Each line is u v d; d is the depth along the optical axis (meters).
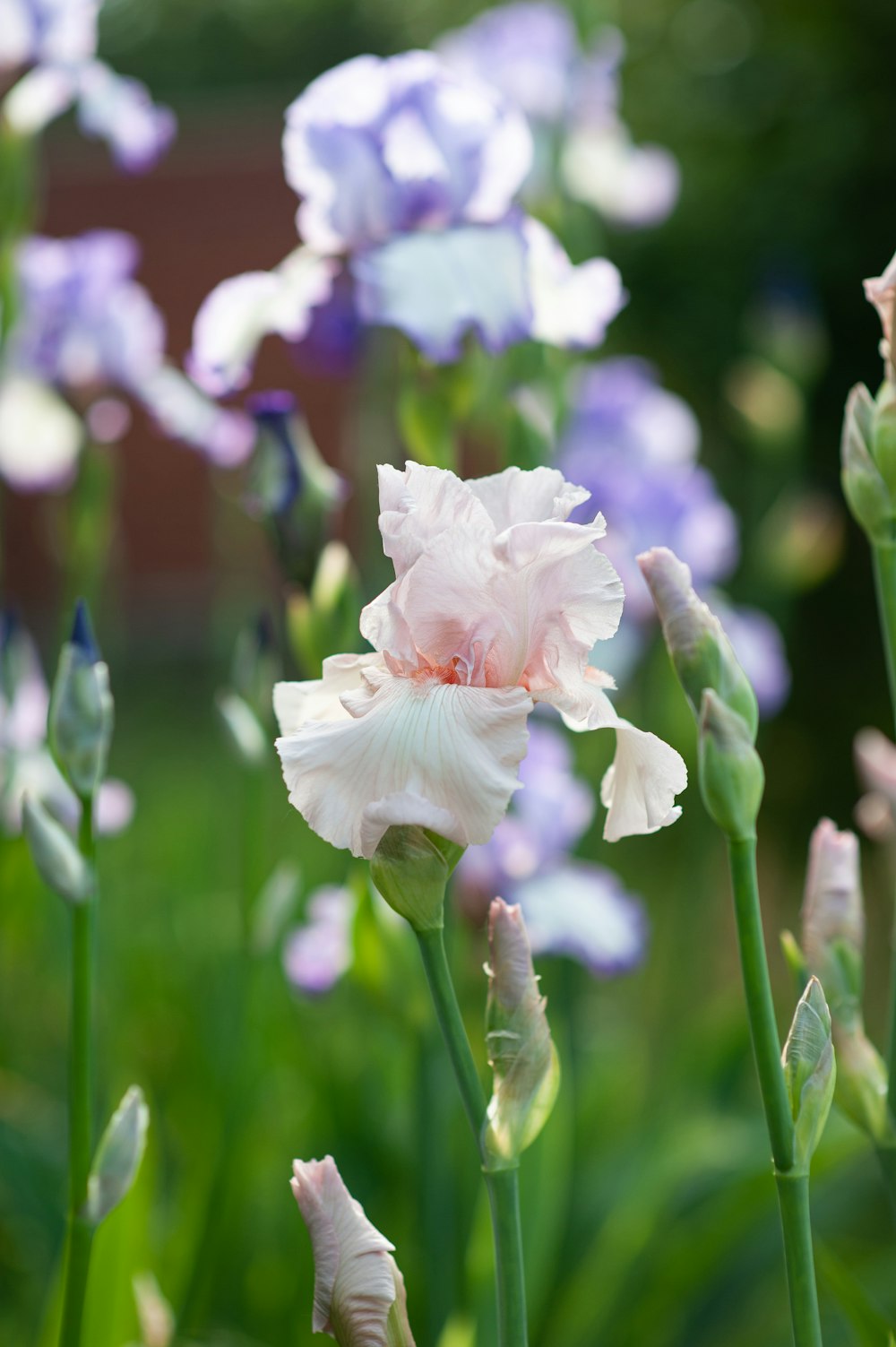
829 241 4.77
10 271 2.28
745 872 1.28
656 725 2.77
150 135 2.49
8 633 1.77
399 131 1.69
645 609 2.53
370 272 1.67
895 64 4.71
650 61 5.18
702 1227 2.16
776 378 3.23
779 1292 2.31
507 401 1.78
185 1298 1.77
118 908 3.15
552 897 2.03
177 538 7.23
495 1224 1.28
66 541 2.56
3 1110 2.38
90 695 1.41
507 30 2.54
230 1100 1.78
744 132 4.92
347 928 1.77
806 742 4.93
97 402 2.60
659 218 2.99
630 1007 3.39
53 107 2.37
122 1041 2.62
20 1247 2.25
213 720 6.19
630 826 1.29
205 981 2.63
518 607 1.29
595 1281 2.12
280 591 1.89
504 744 1.26
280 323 1.71
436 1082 1.75
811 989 1.29
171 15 21.78
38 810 1.40
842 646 4.92
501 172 1.71
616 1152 2.48
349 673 1.32
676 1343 2.25
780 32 4.90
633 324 5.10
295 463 1.65
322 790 1.26
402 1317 1.29
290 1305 2.13
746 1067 2.56
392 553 1.29
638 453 2.80
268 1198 2.36
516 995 1.27
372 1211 2.18
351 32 20.88
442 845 1.27
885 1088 1.39
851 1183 2.48
